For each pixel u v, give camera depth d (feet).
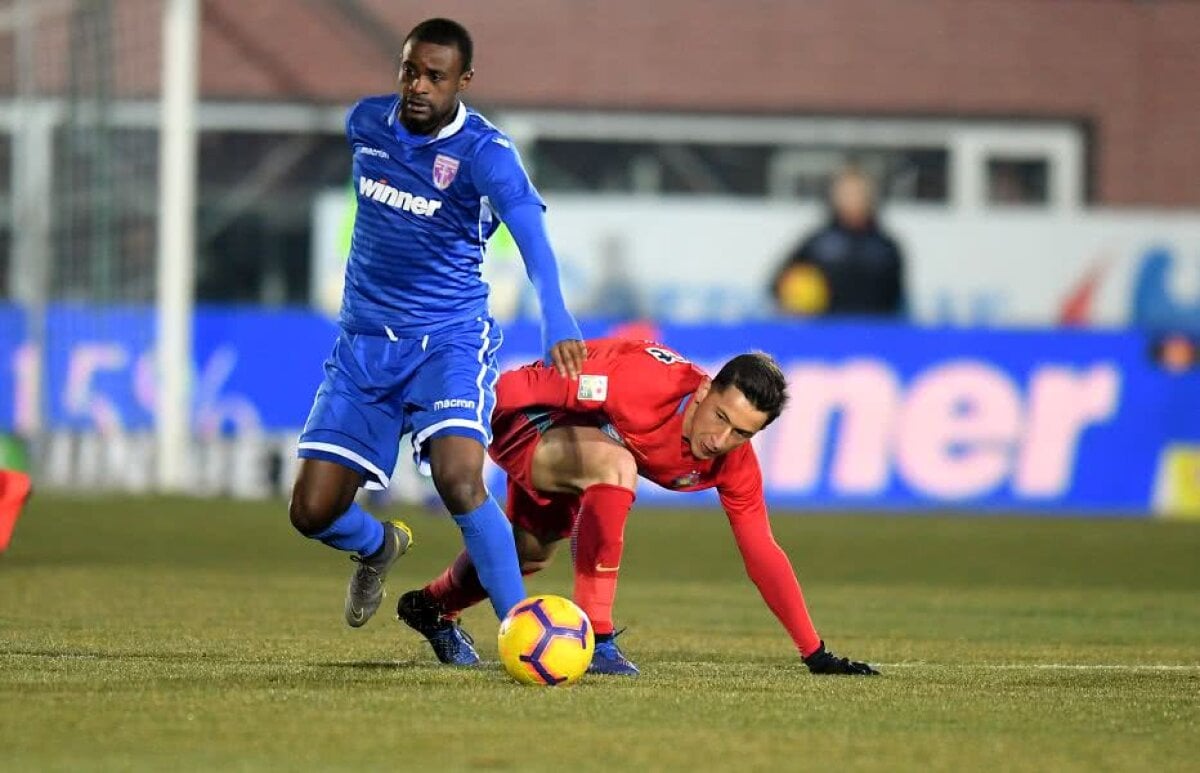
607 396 66.64
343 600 103.14
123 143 208.44
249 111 283.18
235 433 206.90
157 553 138.62
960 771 47.11
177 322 196.03
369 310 67.21
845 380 209.05
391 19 291.17
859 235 239.09
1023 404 209.77
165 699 56.34
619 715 54.95
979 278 242.17
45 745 48.08
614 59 298.76
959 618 103.65
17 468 199.41
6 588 105.09
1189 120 303.89
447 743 49.37
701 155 299.38
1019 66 302.66
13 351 201.16
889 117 300.40
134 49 209.67
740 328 207.82
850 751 49.60
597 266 233.14
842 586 126.41
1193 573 141.38
